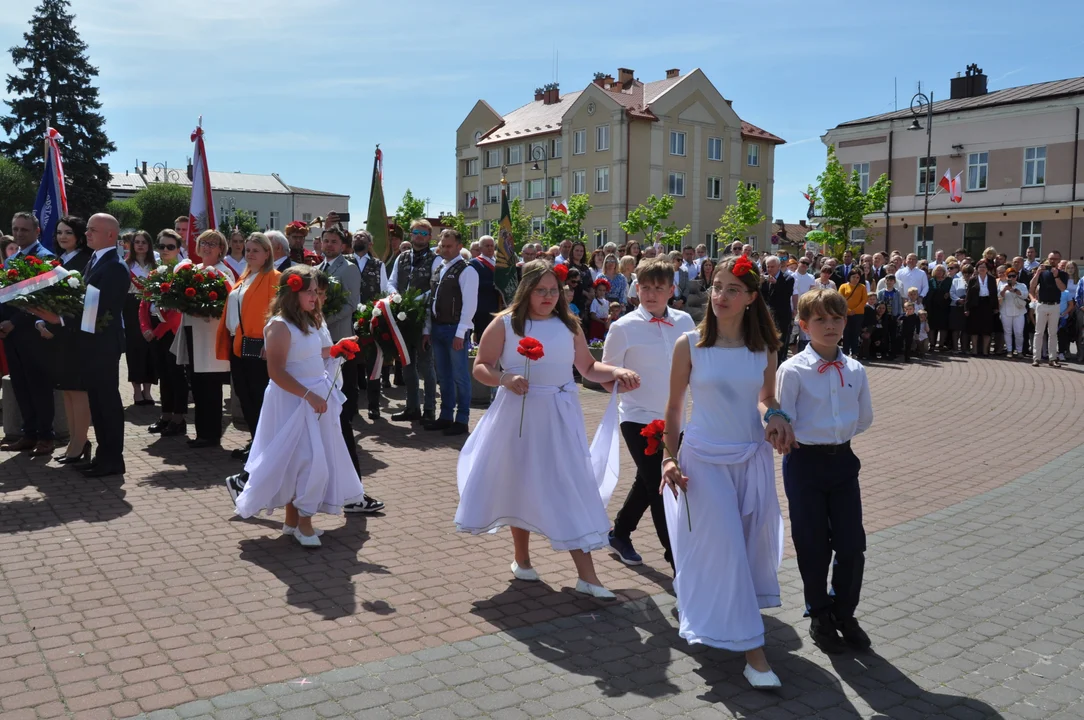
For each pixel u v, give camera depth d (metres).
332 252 9.23
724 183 55.34
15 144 48.22
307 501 5.36
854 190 35.50
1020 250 38.00
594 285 13.91
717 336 3.96
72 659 3.87
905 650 4.18
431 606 4.58
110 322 6.98
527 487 4.73
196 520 5.99
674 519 4.02
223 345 7.42
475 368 4.78
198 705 3.46
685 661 4.00
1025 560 5.50
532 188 57.38
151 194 55.59
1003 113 37.84
